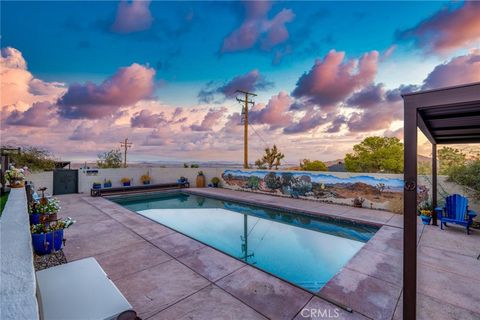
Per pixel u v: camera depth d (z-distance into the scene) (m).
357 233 6.35
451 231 5.29
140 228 5.73
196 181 14.97
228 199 10.78
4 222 2.33
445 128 3.83
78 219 6.61
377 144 12.65
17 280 1.14
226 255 4.10
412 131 2.04
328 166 15.60
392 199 7.55
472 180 5.94
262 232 6.49
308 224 7.33
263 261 4.56
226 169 14.21
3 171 7.16
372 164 12.51
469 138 5.07
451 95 1.85
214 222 7.56
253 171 12.44
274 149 16.89
